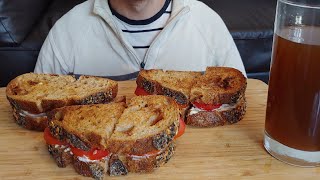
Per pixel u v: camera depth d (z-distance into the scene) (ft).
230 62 1.96
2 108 1.34
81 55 2.00
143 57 2.00
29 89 1.29
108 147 1.01
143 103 1.18
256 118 1.29
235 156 1.11
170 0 2.00
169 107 1.14
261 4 2.97
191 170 1.06
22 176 1.04
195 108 1.25
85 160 1.03
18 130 1.23
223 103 1.23
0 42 2.52
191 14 2.01
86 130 1.02
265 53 2.77
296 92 1.00
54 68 2.04
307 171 1.06
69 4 2.93
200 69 1.94
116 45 1.96
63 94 1.25
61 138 1.05
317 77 0.97
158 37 1.94
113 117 1.10
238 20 2.78
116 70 1.99
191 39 1.99
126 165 1.04
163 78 1.35
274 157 1.11
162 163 1.07
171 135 1.06
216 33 2.00
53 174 1.05
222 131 1.22
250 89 1.46
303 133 1.03
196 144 1.16
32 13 2.67
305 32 0.98
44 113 1.21
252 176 1.04
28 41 2.57
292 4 0.99
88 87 1.30
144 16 1.95
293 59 0.98
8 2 2.49
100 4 1.95
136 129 1.05
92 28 2.00
